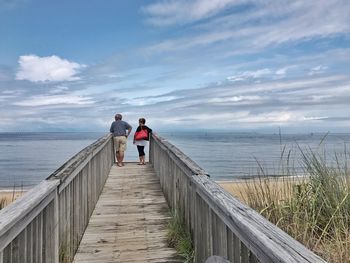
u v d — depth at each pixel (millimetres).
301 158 5309
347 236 3932
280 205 4789
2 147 98375
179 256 4129
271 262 1539
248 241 1893
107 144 9906
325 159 5207
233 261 2252
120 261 4027
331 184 4871
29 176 28906
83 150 5359
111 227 5297
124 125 12297
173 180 5844
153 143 11617
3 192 13781
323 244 3973
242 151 31391
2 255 1883
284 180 5289
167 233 4945
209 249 3002
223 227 2516
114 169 11453
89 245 4539
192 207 3963
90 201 5801
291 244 1522
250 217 1971
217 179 13352
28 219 2291
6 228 1819
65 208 3672
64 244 3600
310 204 4699
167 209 6332
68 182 3654
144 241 4680
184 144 78688
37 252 2600
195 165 4039
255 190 5289
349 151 5199
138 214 6016
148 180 9375
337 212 4391
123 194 7645
